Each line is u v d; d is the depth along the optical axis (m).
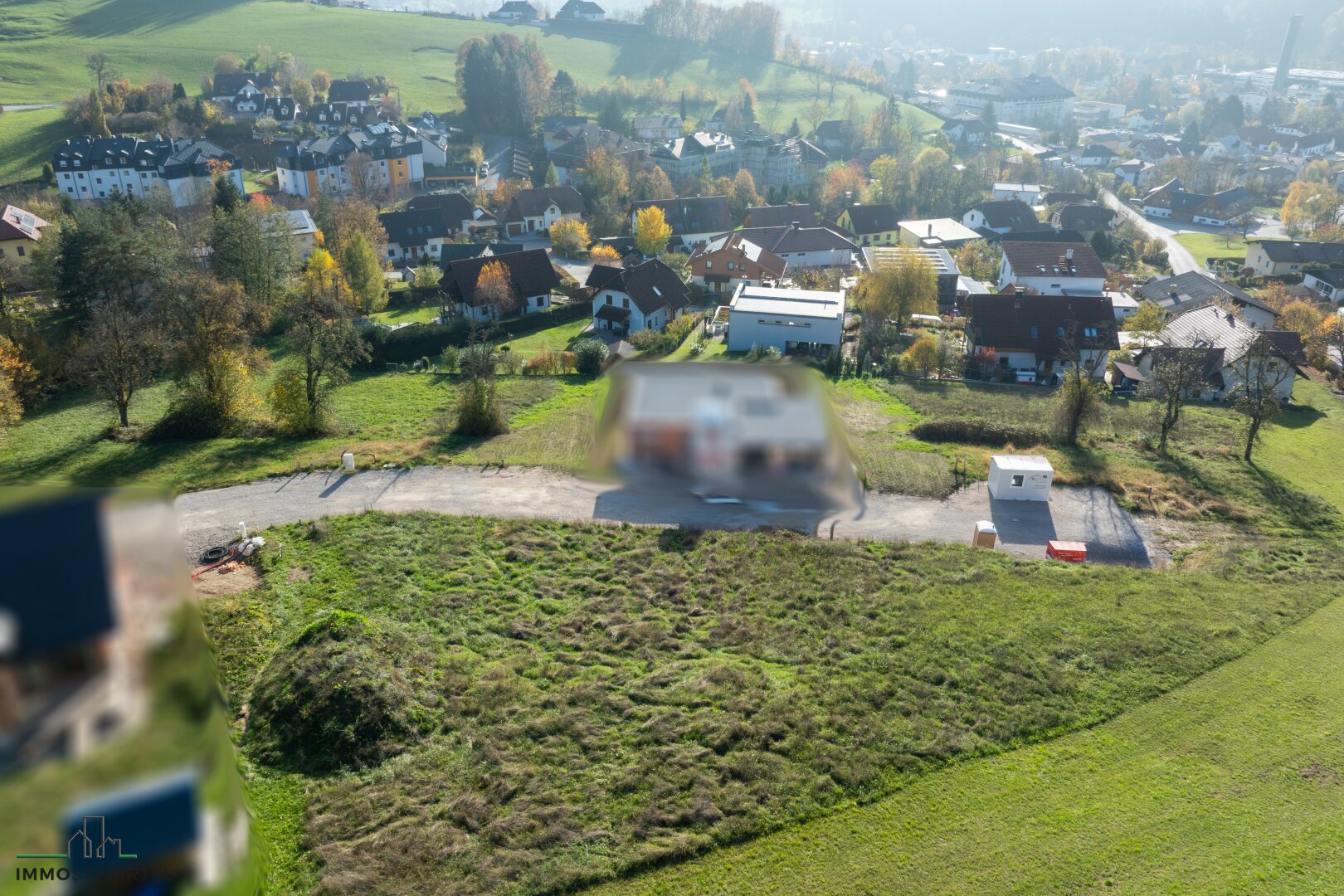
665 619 29.61
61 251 65.88
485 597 30.34
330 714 22.61
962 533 38.78
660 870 19.42
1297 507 43.34
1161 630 29.78
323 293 67.06
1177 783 22.53
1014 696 25.73
